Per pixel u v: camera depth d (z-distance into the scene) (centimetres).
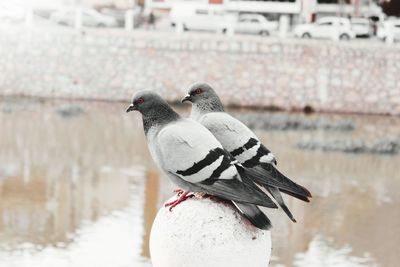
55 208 1977
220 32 4331
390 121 3819
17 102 3853
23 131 3114
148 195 2133
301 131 3356
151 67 4019
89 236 1728
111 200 2067
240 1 4944
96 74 4028
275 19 5153
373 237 1823
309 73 4009
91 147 2856
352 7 5134
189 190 582
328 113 4003
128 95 4025
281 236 1778
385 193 2312
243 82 4016
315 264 1595
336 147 2970
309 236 1794
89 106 3841
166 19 5288
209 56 4019
